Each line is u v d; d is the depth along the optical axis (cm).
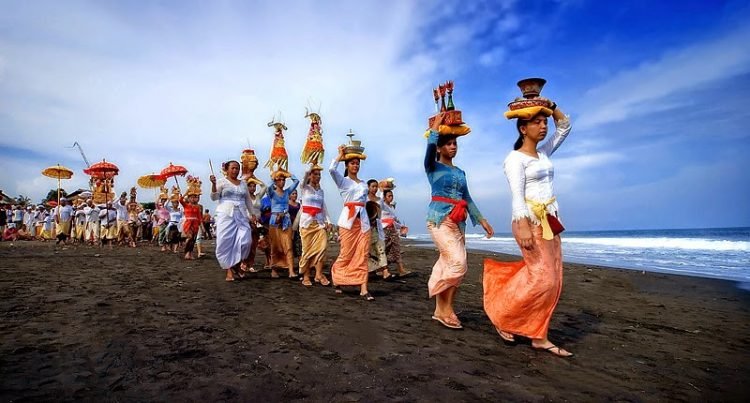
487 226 433
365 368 294
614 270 1032
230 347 328
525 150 363
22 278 649
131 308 452
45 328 360
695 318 529
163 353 307
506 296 356
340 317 447
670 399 265
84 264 882
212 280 691
